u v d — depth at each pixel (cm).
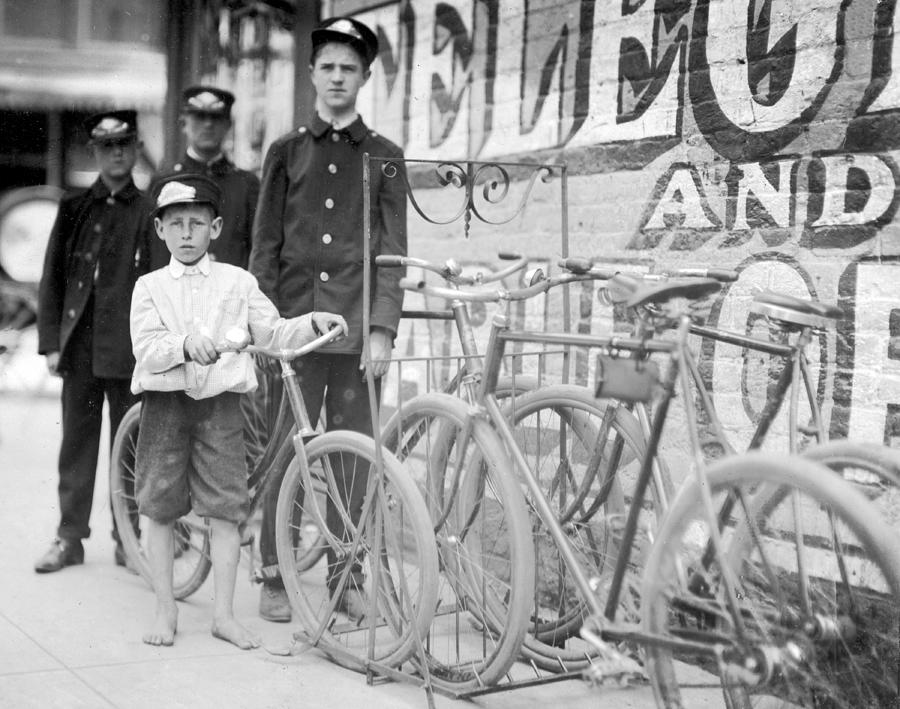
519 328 470
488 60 487
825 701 269
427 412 348
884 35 335
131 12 1053
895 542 236
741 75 378
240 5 718
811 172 355
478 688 328
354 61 419
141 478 393
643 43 414
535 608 366
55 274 501
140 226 488
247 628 409
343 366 426
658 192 406
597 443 345
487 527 378
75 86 1064
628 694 343
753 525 282
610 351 285
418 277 529
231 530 396
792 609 274
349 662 365
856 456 270
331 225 420
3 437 796
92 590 451
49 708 323
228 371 385
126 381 491
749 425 370
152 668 361
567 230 391
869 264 338
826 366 348
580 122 441
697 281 268
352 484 379
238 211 493
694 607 270
